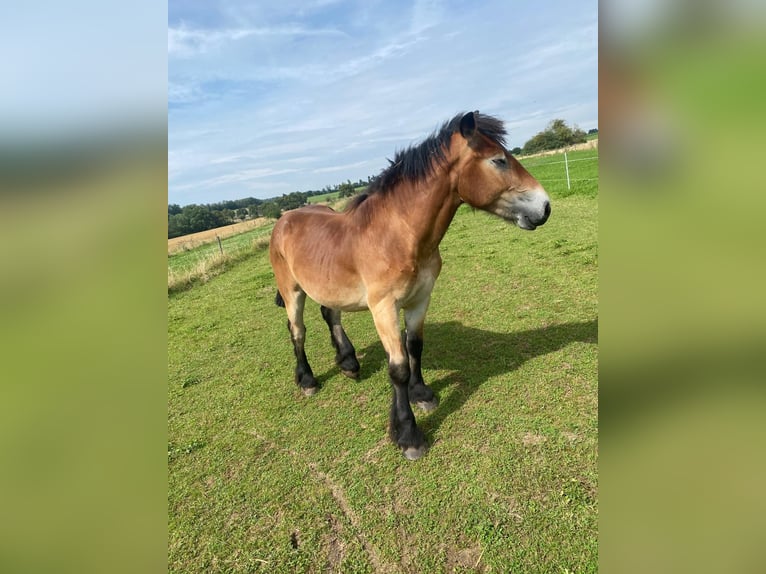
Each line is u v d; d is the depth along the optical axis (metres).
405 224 2.78
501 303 5.37
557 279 5.83
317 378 4.38
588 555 2.08
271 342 5.68
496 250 7.83
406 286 2.87
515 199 2.75
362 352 4.84
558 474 2.59
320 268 3.18
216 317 7.18
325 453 3.17
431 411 3.38
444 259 7.84
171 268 11.22
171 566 2.38
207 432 3.67
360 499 2.66
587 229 8.05
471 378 3.76
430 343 4.57
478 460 2.80
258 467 3.12
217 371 4.97
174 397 4.43
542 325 4.58
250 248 13.20
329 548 2.37
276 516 2.64
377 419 3.49
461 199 2.86
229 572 2.31
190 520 2.69
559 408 3.17
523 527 2.29
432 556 2.22
